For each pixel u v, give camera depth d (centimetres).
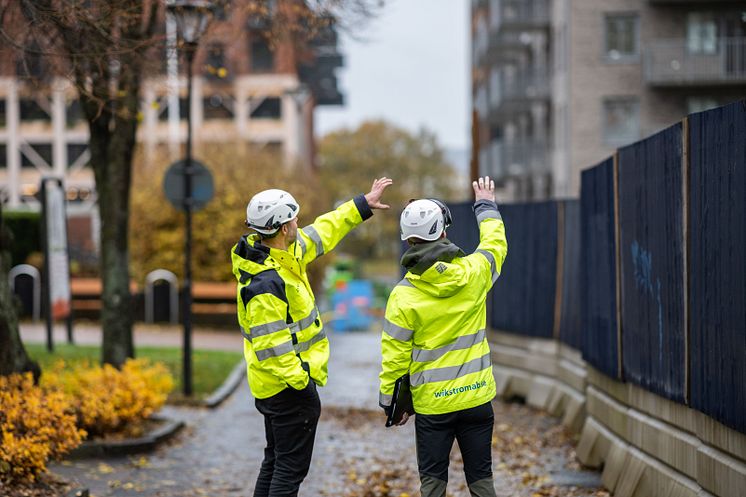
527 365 1864
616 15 5038
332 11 1764
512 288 1936
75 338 2944
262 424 1639
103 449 1327
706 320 820
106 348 1858
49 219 2380
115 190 1850
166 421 1546
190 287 1911
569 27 5081
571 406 1554
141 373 1504
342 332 4281
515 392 1908
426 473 816
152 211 3803
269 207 802
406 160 11669
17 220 3562
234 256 813
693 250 852
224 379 2122
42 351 2303
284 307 793
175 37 1548
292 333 810
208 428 1594
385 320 819
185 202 1919
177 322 3784
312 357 821
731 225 761
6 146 8438
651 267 990
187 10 1603
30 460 1013
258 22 1886
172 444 1446
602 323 1215
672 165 916
